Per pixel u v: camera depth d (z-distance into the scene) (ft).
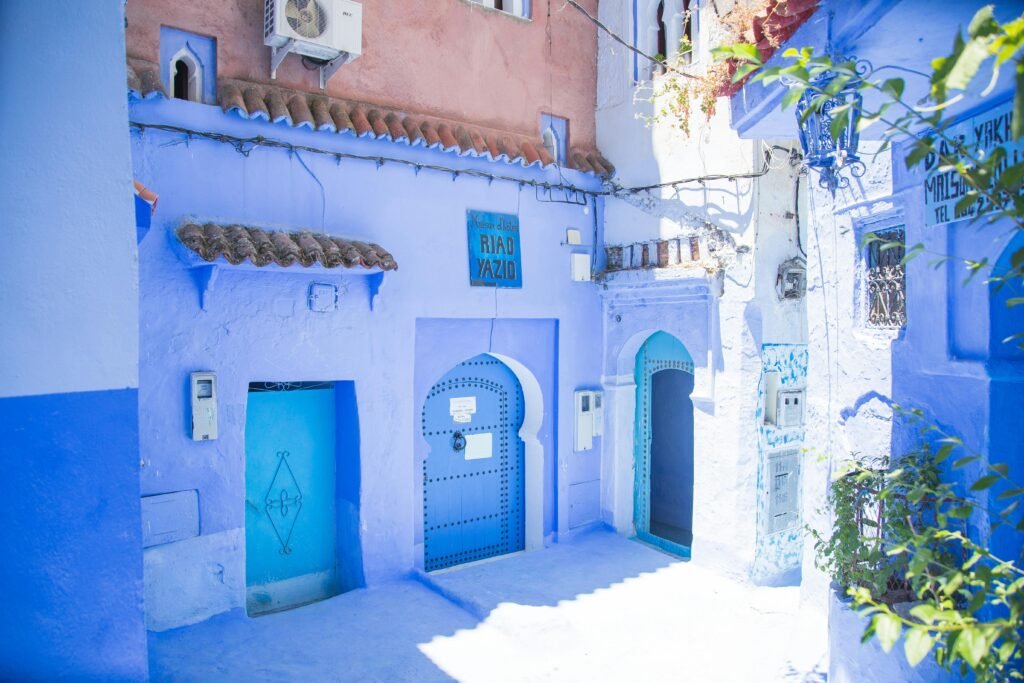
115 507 11.75
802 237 26.37
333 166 23.56
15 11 10.83
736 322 25.53
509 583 25.61
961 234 13.91
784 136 16.12
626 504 31.60
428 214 25.73
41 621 11.10
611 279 30.01
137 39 20.58
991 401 12.87
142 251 20.06
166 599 20.30
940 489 10.57
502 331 28.50
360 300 24.03
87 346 11.45
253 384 24.12
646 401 31.53
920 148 7.07
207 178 21.20
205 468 21.02
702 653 20.07
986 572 7.93
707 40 25.43
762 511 25.64
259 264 20.02
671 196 27.94
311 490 25.31
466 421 28.78
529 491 30.12
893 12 10.27
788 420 26.21
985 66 10.63
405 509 25.30
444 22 26.71
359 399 24.11
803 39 12.20
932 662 12.41
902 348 16.12
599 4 31.30
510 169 27.96
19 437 10.88
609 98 30.83
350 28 22.40
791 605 23.38
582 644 20.68
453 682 18.35
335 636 20.75
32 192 10.98
